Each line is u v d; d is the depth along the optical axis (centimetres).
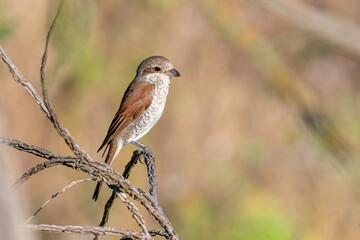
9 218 220
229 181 1408
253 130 1521
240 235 1102
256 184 1444
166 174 1392
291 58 1656
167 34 1416
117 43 1309
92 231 367
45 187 1129
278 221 1123
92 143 1209
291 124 1502
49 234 957
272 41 1370
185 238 1235
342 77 1691
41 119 1120
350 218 1336
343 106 1590
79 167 372
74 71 1104
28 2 988
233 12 1304
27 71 1059
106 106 1221
